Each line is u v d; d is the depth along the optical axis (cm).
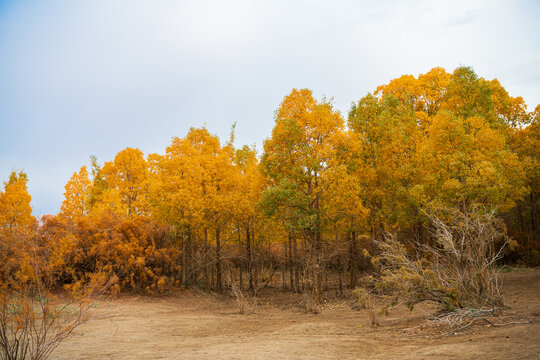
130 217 2241
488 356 548
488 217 1136
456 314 894
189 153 2320
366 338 879
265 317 1508
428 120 2288
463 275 1025
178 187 2216
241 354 710
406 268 1070
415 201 1738
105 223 2022
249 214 2253
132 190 2467
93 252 1819
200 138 2428
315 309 1608
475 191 1555
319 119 1862
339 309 1656
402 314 1286
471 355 569
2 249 1506
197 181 2238
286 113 1958
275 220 1970
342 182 1772
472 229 1107
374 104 2269
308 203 1830
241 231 2622
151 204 2348
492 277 1059
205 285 2536
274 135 1894
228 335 1043
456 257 1074
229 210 2262
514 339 639
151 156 2578
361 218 1892
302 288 2295
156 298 1938
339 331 1032
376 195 2067
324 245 1970
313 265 1877
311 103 1978
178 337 1016
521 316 867
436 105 2702
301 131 1852
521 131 2631
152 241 2064
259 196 2164
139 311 1556
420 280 1005
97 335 1002
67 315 810
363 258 2284
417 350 671
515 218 3366
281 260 2814
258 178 2158
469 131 1762
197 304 1930
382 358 635
